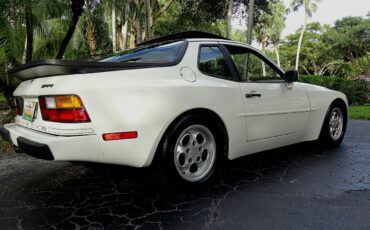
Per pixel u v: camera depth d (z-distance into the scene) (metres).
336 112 3.95
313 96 3.47
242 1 18.45
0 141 4.52
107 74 2.01
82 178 2.89
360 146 4.06
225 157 2.61
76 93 1.88
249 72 2.91
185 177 2.31
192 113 2.34
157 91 2.10
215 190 2.45
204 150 2.48
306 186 2.51
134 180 2.79
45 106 2.06
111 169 3.16
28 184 2.75
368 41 42.19
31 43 7.14
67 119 1.92
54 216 2.04
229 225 1.85
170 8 21.61
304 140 3.45
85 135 1.91
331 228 1.79
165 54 2.50
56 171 3.15
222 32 26.53
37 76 2.22
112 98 1.96
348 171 2.91
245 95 2.70
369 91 14.91
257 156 3.54
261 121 2.84
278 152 3.73
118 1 12.44
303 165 3.14
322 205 2.12
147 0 13.18
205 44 2.66
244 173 2.89
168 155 2.17
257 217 1.95
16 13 6.86
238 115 2.61
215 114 2.46
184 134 2.29
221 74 2.65
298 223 1.86
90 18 13.47
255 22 19.61
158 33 23.20
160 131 2.10
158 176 2.23
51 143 1.86
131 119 2.00
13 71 2.48
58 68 1.94
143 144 2.06
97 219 1.98
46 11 6.83
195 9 18.77
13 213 2.11
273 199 2.24
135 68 2.14
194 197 2.32
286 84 3.16
